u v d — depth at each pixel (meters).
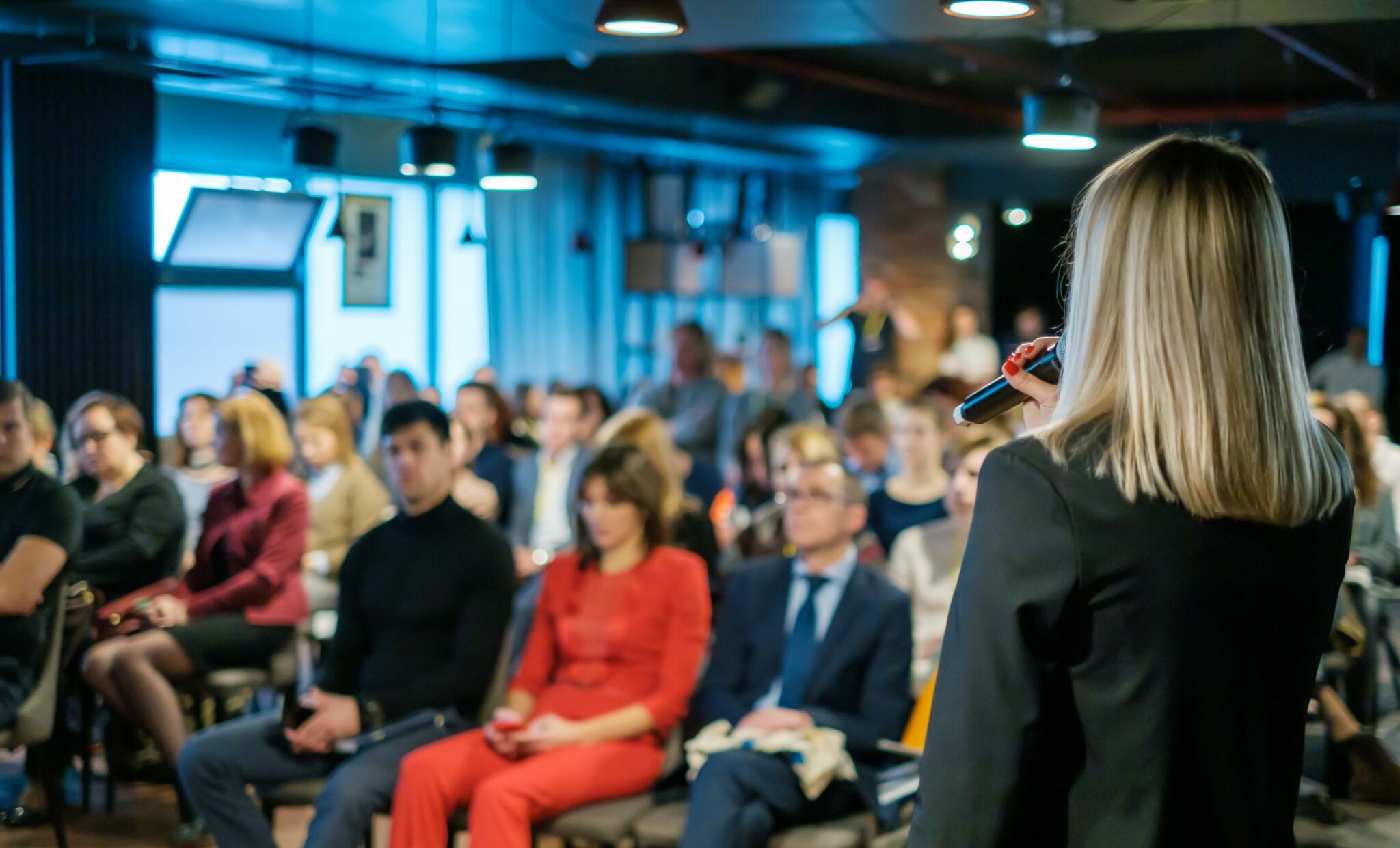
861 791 2.81
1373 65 6.92
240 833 3.04
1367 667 4.01
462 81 6.90
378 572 3.26
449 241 9.69
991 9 3.57
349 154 8.70
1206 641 1.01
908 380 10.60
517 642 3.95
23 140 5.76
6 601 3.24
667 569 3.10
